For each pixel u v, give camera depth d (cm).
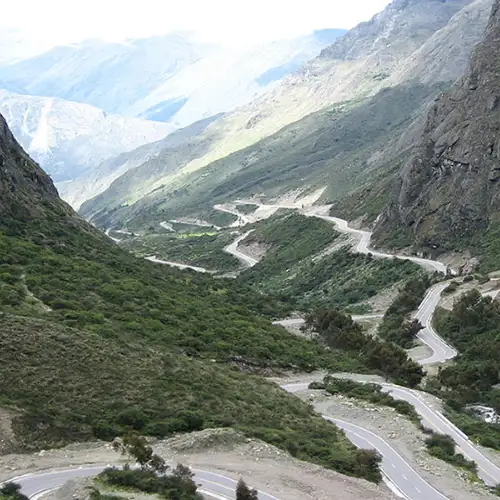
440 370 8512
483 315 10312
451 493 4628
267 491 4031
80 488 3638
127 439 4147
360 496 4178
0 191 9956
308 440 5156
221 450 4591
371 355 8369
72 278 8156
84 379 4928
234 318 9156
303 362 7862
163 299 8656
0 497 3462
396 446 5497
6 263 8006
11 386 4616
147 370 5356
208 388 5466
